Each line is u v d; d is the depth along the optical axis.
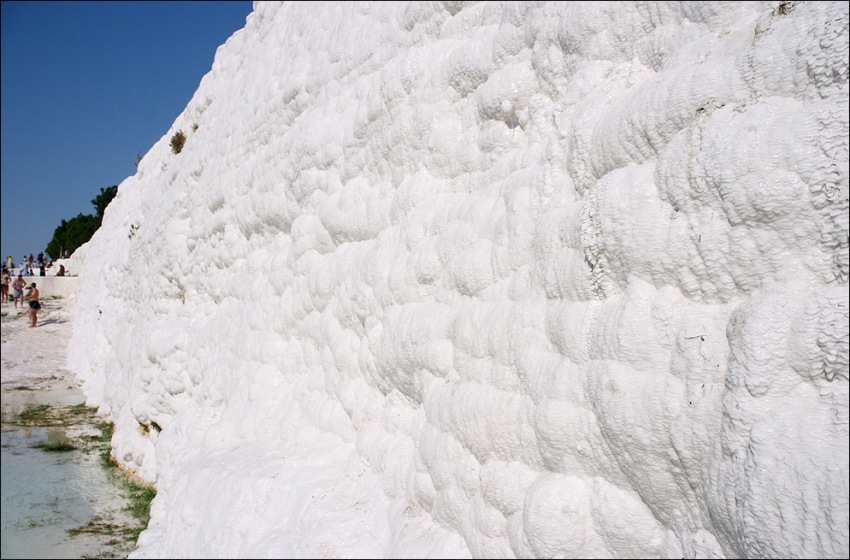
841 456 1.74
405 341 3.59
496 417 2.89
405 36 4.37
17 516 5.91
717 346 2.13
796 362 1.91
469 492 3.01
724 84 2.27
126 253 10.97
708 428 2.10
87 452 7.94
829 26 2.01
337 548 3.29
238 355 5.68
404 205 3.96
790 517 1.78
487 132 3.50
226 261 6.44
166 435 6.34
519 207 3.05
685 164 2.24
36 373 13.12
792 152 1.98
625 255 2.42
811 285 1.98
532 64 3.29
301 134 5.15
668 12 2.70
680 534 2.29
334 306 4.50
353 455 3.94
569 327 2.62
